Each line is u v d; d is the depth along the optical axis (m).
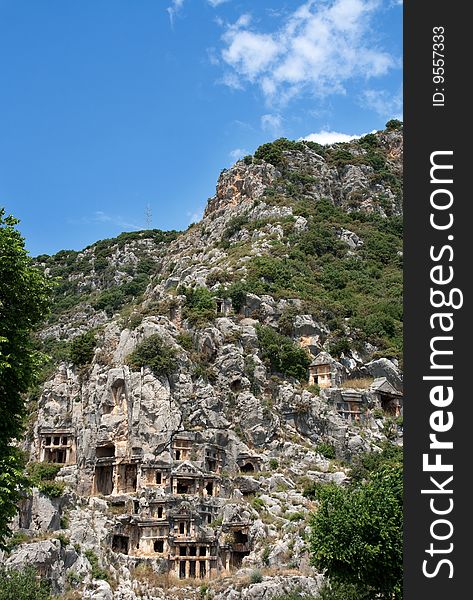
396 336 175.00
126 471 135.62
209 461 137.88
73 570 102.19
